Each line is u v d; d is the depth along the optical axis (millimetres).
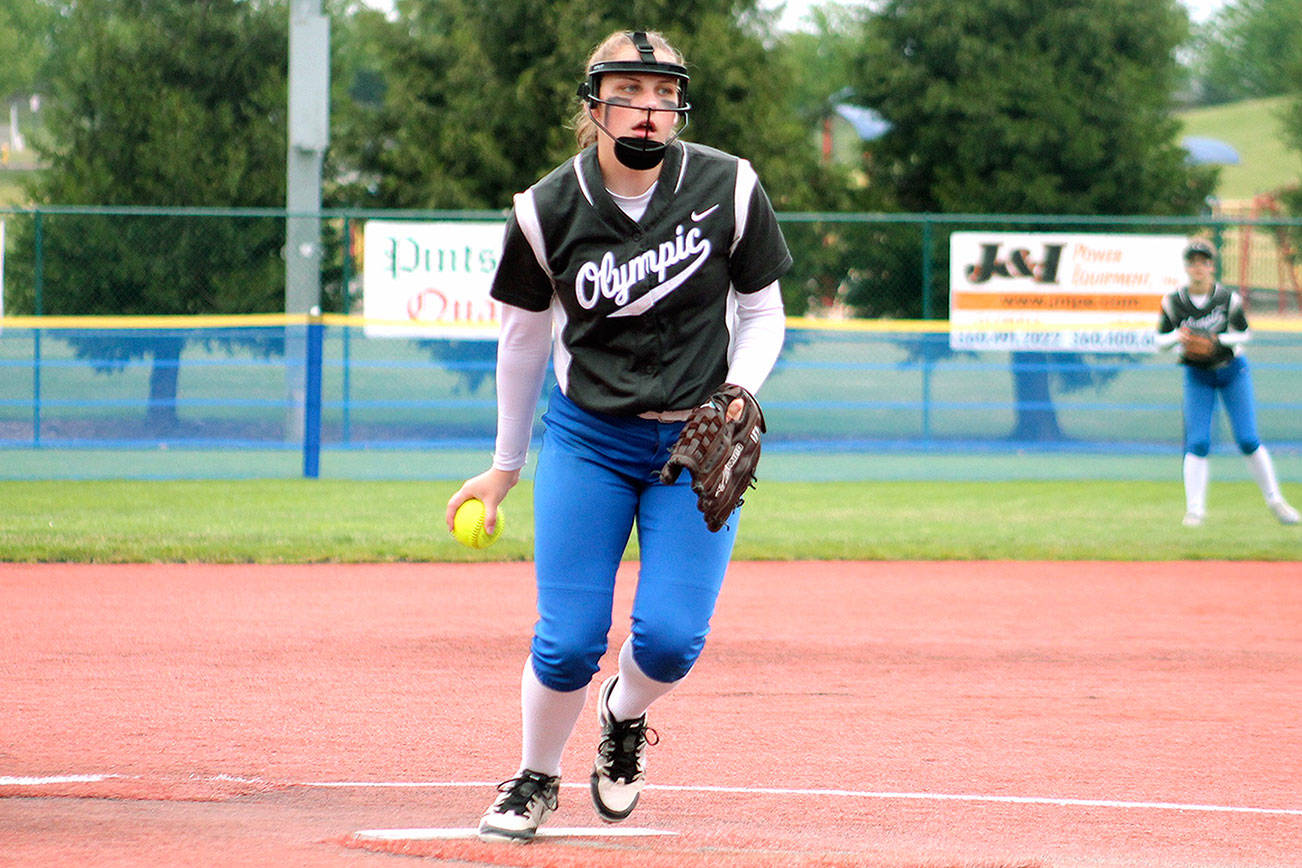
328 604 31109
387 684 23625
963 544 40094
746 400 13461
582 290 13297
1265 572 36500
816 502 50781
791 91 87188
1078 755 19453
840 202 88438
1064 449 68062
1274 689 23859
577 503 13797
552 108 80688
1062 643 27672
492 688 23422
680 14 83062
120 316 70375
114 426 65938
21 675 23953
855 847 14734
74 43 85312
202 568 35719
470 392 67562
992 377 71438
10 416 65500
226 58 82250
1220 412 68312
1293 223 65312
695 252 13281
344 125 85938
